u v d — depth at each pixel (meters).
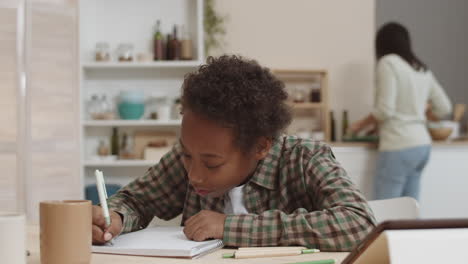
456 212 3.99
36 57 4.00
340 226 1.07
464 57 5.04
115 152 4.33
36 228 1.38
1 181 3.93
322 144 1.32
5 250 0.79
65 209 0.87
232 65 1.10
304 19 4.73
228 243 1.08
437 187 3.98
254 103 1.07
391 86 3.64
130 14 4.39
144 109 4.33
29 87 3.98
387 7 4.97
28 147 3.96
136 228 1.30
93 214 1.11
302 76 4.71
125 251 1.02
